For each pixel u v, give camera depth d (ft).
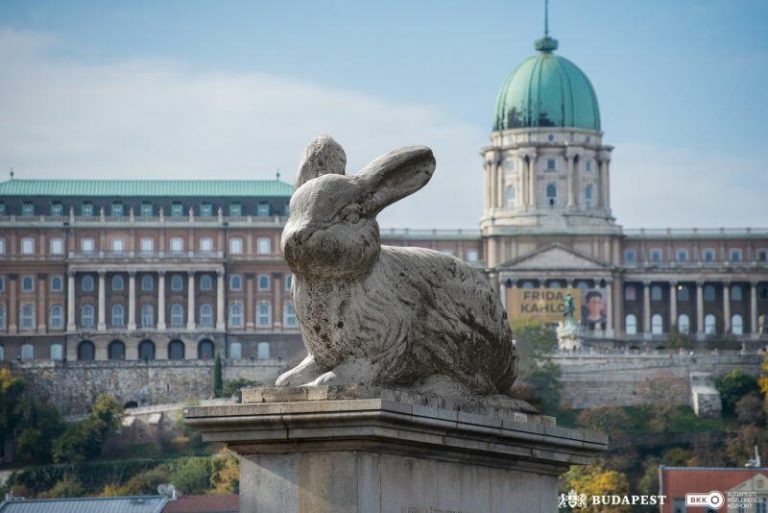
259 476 64.69
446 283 69.82
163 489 590.55
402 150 66.13
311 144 67.56
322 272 65.41
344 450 63.87
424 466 66.69
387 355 66.59
